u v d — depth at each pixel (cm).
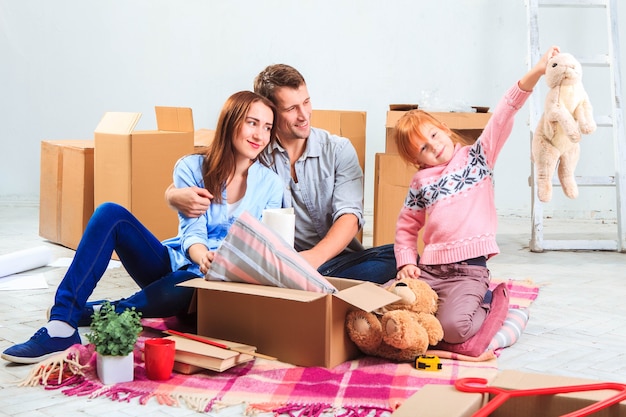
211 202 247
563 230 466
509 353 231
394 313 212
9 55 534
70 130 541
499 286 248
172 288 239
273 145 265
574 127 250
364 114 376
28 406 183
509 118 242
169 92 537
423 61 516
